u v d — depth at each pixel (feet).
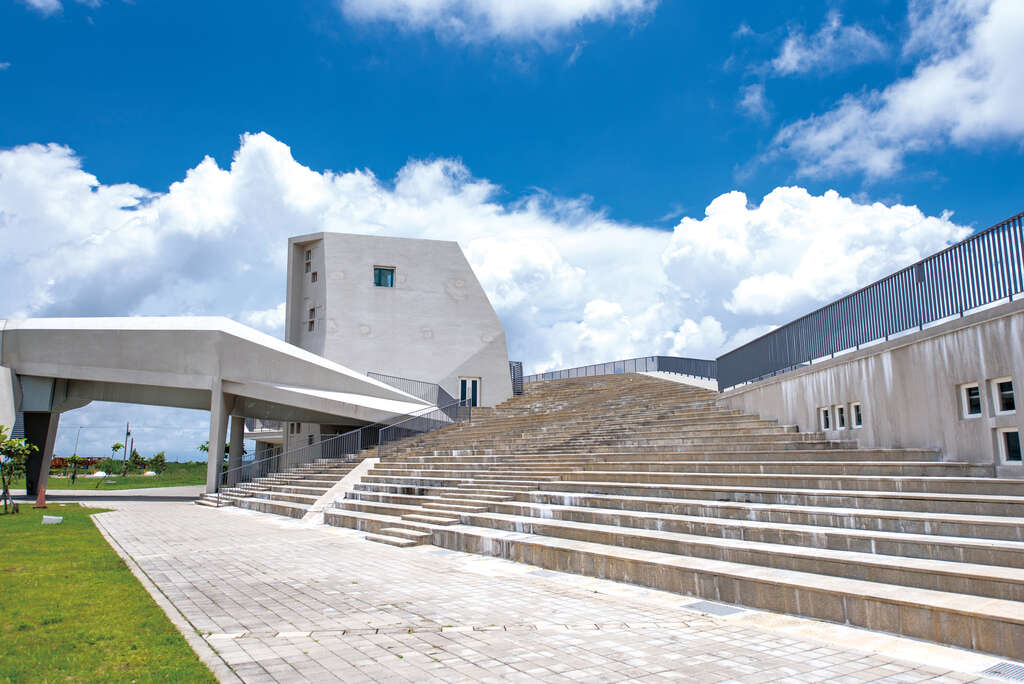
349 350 117.80
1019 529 20.15
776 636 18.16
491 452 62.95
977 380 27.45
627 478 39.34
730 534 26.76
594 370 147.54
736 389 53.21
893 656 16.07
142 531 47.80
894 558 21.01
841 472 30.89
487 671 15.57
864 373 35.37
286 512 60.80
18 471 65.16
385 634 18.98
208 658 16.56
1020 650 15.30
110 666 15.80
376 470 66.54
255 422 146.10
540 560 30.63
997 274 26.94
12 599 23.50
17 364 79.15
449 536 37.70
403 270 124.36
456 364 122.31
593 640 18.11
